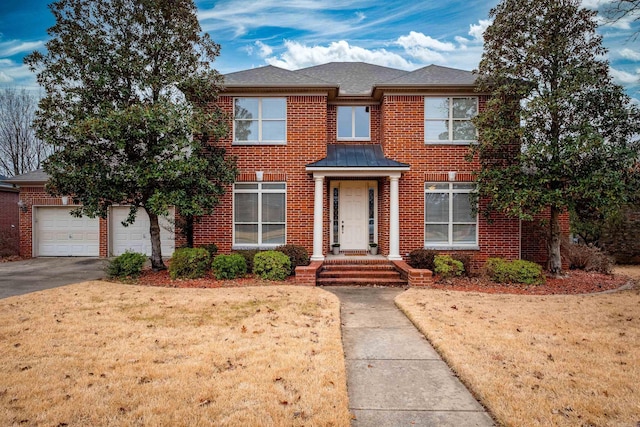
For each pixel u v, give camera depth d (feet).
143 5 36.88
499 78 37.29
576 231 58.08
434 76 44.16
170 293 30.50
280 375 14.96
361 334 21.16
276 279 36.78
